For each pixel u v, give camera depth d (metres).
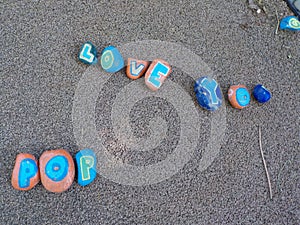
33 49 0.39
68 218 0.34
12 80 0.37
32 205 0.34
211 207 0.36
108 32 0.40
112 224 0.34
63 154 0.34
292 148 0.39
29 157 0.33
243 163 0.37
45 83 0.38
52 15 0.40
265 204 0.36
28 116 0.36
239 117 0.39
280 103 0.40
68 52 0.39
